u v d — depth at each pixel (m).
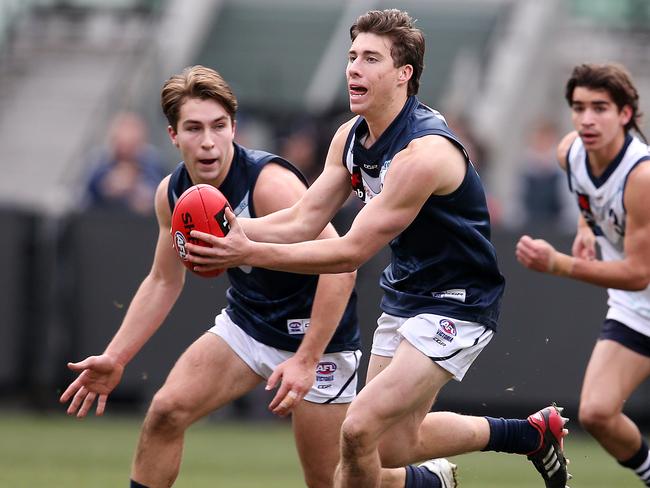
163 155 56.81
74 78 60.19
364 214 18.86
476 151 49.03
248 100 60.12
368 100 19.34
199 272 18.38
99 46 61.25
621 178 24.12
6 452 34.72
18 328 42.00
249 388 21.42
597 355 24.92
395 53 19.34
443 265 19.84
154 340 41.44
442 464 21.84
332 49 62.22
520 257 23.14
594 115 23.97
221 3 64.50
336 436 21.50
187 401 20.73
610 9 64.06
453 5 63.50
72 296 42.00
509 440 21.81
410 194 18.88
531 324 40.19
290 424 44.97
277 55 62.31
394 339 20.36
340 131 20.42
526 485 31.23
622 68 24.06
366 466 19.47
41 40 61.66
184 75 20.75
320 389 21.30
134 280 41.91
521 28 62.41
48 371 42.28
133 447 36.34
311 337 20.11
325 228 21.20
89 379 21.28
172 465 20.81
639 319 24.67
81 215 42.03
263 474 31.53
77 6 62.09
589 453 38.34
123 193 43.66
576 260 23.14
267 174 21.11
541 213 45.69
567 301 40.16
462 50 61.47
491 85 60.19
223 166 20.95
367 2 63.88
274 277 21.02
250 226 20.22
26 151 57.78
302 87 60.69
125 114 51.47
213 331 21.45
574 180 25.05
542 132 46.44
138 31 61.62
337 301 20.09
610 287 23.52
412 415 20.42
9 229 41.94
